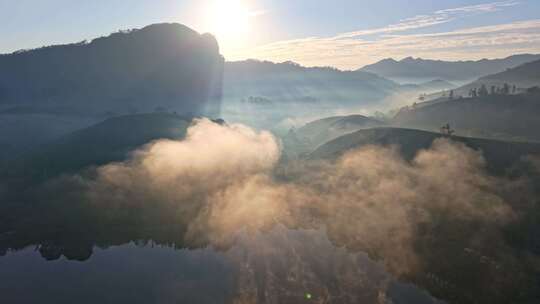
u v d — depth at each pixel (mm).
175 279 88250
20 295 84062
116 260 99312
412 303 74625
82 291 84938
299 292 80125
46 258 101562
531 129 190000
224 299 79250
